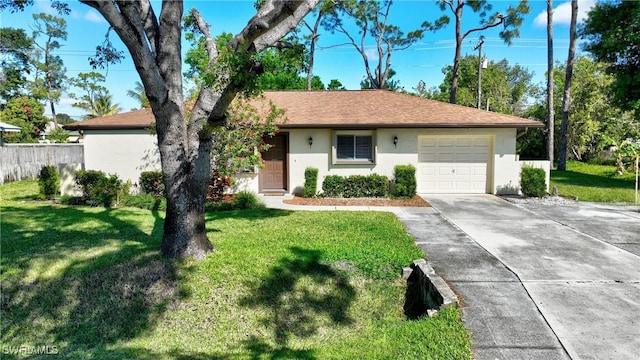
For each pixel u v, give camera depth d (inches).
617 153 530.6
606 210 393.4
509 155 494.3
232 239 256.5
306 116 509.4
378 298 196.9
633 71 636.1
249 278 196.9
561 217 355.9
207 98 208.1
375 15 1127.0
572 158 1055.0
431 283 180.2
